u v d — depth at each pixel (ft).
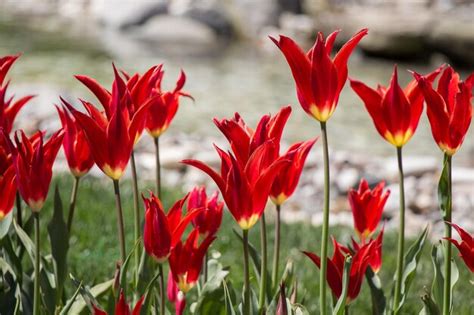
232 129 9.85
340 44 91.15
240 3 103.30
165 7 102.06
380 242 11.75
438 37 84.99
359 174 39.47
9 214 10.94
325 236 10.05
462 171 41.01
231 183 9.35
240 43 100.07
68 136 11.26
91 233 24.52
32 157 9.77
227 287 10.70
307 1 105.70
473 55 84.02
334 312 10.13
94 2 114.83
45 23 104.22
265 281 10.85
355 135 53.78
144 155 41.83
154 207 9.65
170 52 88.17
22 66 71.92
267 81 73.00
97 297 11.46
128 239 24.18
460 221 36.55
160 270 9.95
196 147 44.24
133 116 9.84
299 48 9.65
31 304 11.15
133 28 101.04
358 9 95.45
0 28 96.73
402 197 10.83
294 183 10.73
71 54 80.74
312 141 10.39
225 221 27.89
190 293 18.79
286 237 27.43
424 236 11.03
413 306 20.52
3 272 11.12
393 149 50.47
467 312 20.39
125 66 76.18
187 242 10.36
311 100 9.77
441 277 11.06
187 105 60.64
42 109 47.14
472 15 91.35
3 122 11.54
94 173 34.17
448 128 10.30
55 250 10.79
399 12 90.17
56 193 10.80
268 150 9.96
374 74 79.87
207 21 101.09
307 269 23.35
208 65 80.48
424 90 10.13
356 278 10.45
